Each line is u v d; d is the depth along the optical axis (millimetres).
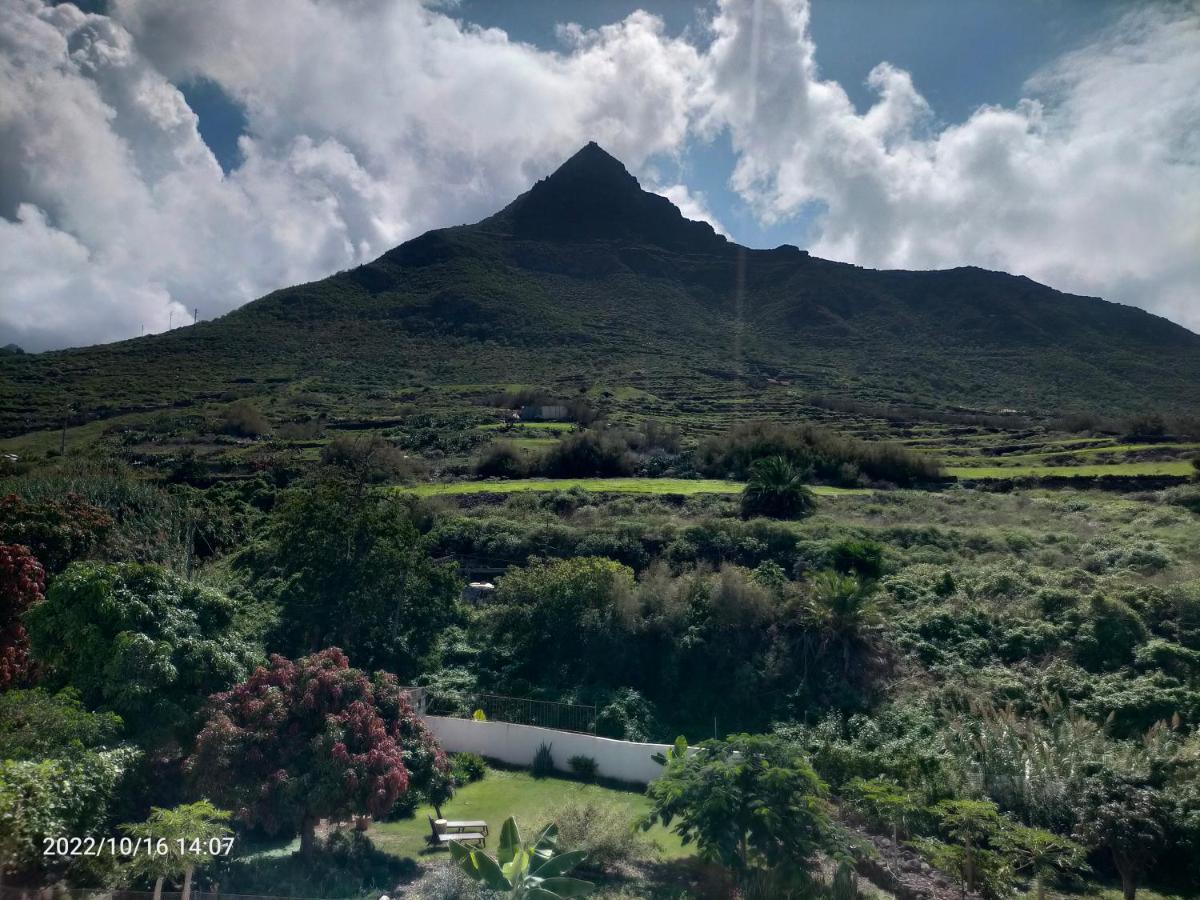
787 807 12961
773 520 32281
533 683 24016
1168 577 25078
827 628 23203
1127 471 43781
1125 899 13859
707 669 23469
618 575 25609
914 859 14414
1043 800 15656
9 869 10578
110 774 12305
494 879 11305
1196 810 14516
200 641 16062
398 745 14961
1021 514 35188
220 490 40438
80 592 15898
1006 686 21047
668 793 13930
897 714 20859
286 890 12320
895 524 32281
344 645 24828
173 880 11898
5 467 41062
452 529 32312
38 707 13172
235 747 13367
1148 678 20562
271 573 29656
